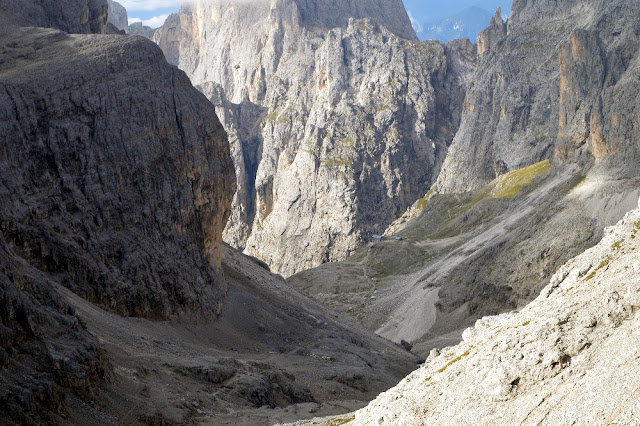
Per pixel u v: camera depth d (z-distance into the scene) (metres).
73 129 149.00
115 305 143.62
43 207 140.50
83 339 93.06
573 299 61.75
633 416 47.78
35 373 82.38
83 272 140.38
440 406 62.44
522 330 61.06
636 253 63.25
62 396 83.31
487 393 58.72
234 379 119.06
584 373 54.34
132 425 88.31
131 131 157.88
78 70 154.12
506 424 55.22
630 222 69.06
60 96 149.50
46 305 93.62
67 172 146.88
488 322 75.50
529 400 55.53
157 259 156.38
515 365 57.84
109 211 150.88
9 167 137.25
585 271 66.19
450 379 64.81
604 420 49.34
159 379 108.44
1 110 139.38
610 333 56.31
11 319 84.94
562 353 56.34
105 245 147.50
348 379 149.25
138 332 133.88
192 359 124.06
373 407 72.88
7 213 132.75
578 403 51.91
